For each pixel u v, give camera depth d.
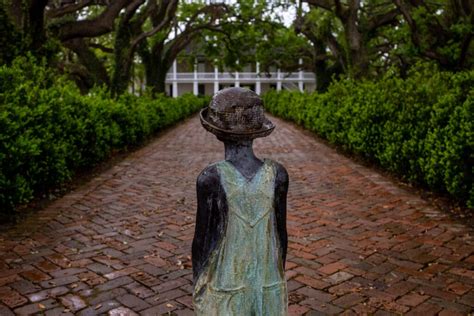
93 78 18.44
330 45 21.80
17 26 10.42
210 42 28.16
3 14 9.94
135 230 5.35
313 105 17.00
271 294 1.86
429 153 6.84
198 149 13.02
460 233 5.16
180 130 19.81
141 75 31.73
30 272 4.09
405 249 4.68
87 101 9.45
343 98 12.66
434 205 6.43
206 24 25.08
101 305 3.48
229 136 1.82
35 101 7.14
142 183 8.05
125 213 6.07
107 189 7.54
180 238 5.07
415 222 5.61
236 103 1.80
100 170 9.32
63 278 3.96
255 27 25.39
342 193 7.18
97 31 13.41
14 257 4.43
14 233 5.15
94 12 21.84
